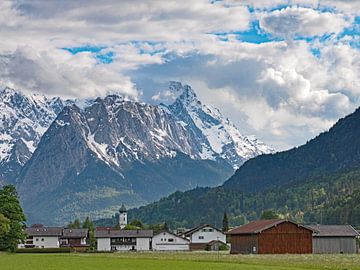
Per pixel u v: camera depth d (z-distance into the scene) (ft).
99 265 475.72
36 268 448.24
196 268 432.25
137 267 449.48
